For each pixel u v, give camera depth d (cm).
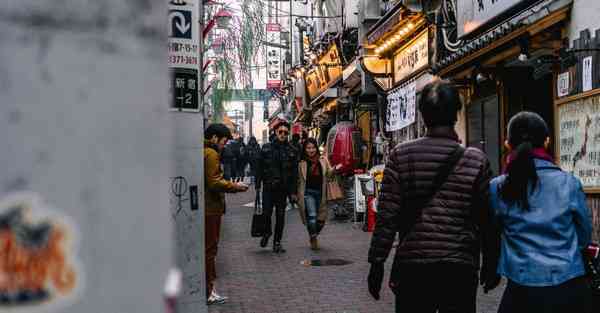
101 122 75
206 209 662
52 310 72
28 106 71
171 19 511
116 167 76
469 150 323
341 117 2514
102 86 76
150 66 79
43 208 72
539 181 308
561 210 303
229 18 1352
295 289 755
